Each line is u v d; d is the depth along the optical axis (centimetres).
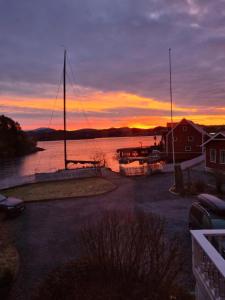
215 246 666
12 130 10919
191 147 5519
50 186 2719
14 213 1647
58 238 1273
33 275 930
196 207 1206
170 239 1159
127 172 3198
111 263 780
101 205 1870
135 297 680
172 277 732
